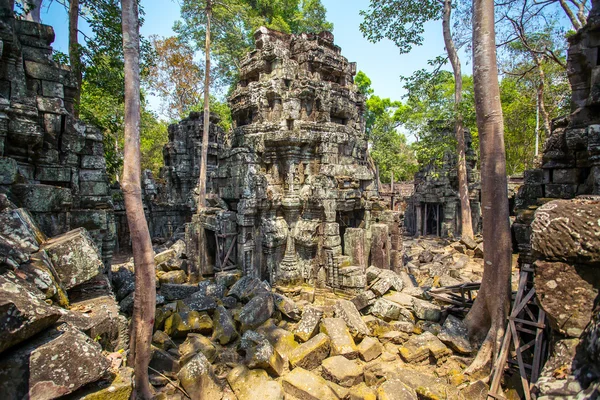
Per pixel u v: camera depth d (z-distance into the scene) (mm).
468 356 6914
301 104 13133
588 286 3416
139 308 4961
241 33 22328
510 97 25234
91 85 13898
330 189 11273
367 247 12812
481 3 6961
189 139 21641
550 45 16922
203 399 5535
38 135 6500
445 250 17875
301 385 5891
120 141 24359
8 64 6430
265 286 9633
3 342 3152
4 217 4512
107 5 11586
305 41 13695
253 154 11945
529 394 5188
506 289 6711
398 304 9039
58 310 4043
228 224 11555
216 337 7445
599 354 2674
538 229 3783
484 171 7090
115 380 3949
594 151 5797
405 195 30266
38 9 11445
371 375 6277
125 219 17594
